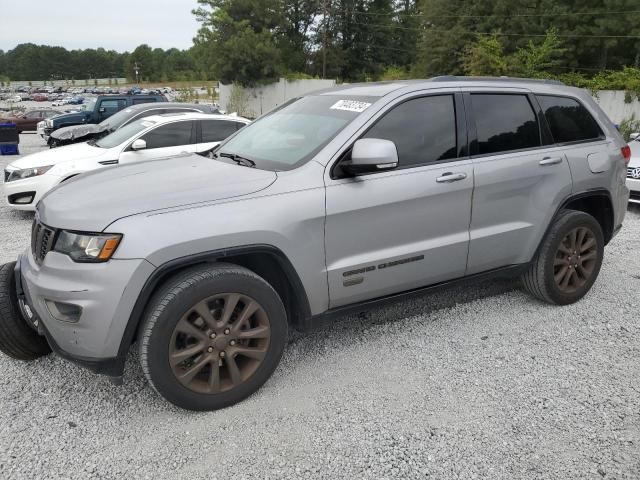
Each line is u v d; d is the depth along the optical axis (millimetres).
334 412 3016
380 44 52250
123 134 8531
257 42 39469
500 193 3867
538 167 4039
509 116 4023
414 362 3557
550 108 4281
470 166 3723
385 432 2844
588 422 2930
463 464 2615
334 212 3195
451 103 3760
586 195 4352
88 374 3418
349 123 3406
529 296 4645
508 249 4020
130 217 2740
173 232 2750
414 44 53312
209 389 2969
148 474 2545
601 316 4254
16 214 8242
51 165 7746
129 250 2672
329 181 3219
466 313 4316
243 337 3023
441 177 3570
